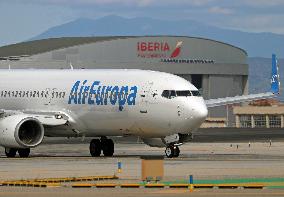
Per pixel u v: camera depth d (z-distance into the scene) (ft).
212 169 366.63
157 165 306.14
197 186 291.79
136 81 463.83
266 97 569.23
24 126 482.28
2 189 288.92
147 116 456.86
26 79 508.94
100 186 294.05
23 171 363.35
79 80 485.56
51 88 494.59
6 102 512.63
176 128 452.76
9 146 469.57
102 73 481.46
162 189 286.25
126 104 461.78
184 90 453.58
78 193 274.36
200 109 449.89
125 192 277.03
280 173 346.95
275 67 575.79
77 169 371.15
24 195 269.64
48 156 484.74
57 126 485.97
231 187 290.35
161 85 455.63
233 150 535.19
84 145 611.06
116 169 368.89
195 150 535.60
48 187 293.64
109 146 486.79
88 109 476.13
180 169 366.63
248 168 371.56
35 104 499.92
